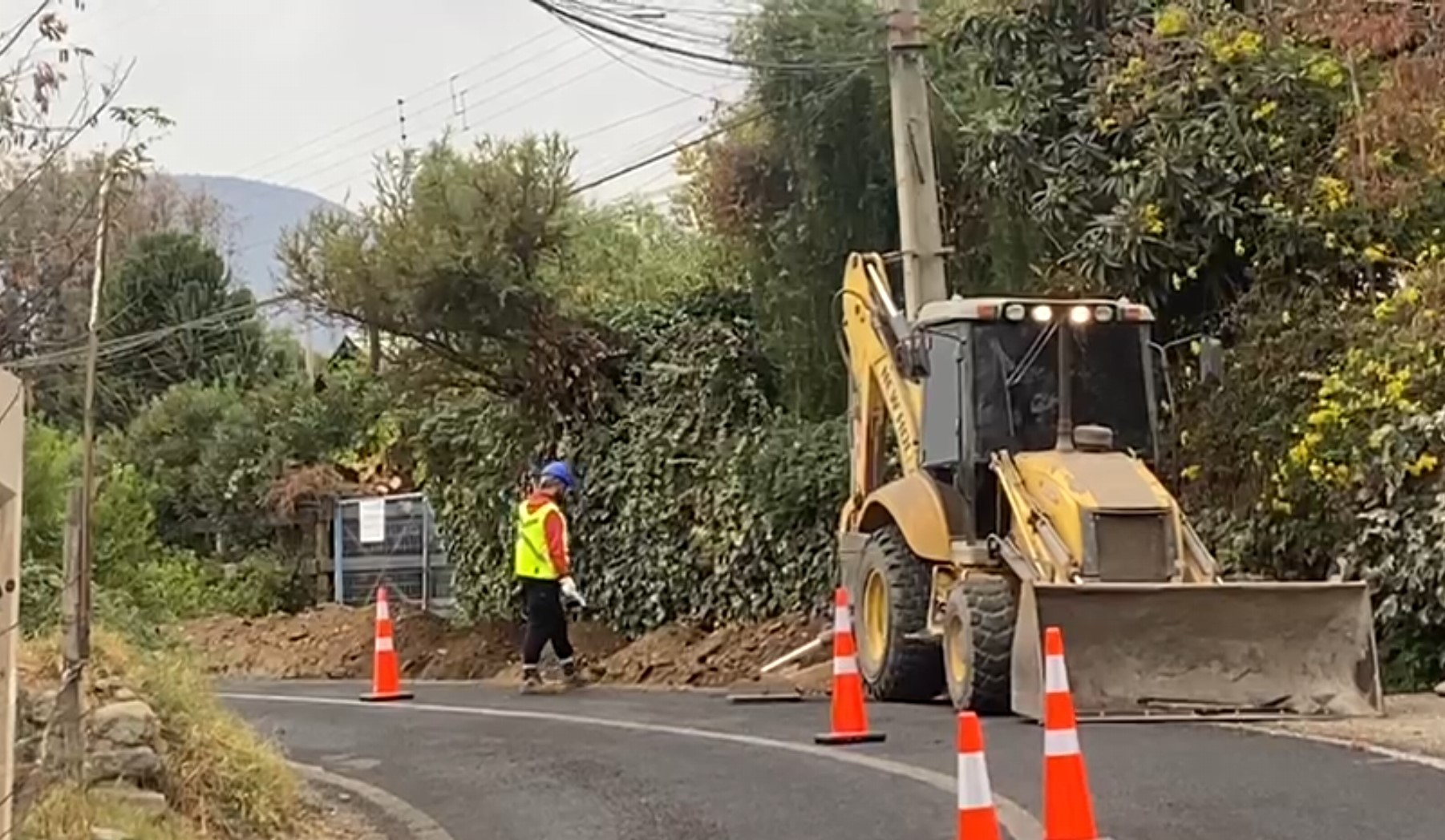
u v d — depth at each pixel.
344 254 21.88
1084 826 7.41
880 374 15.32
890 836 8.41
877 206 19.84
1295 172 16.50
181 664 10.07
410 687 18.62
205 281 33.19
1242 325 16.41
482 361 22.59
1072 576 12.21
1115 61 17.62
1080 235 17.72
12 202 8.55
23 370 9.55
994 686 12.45
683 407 21.20
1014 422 13.49
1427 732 10.76
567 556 17.53
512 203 21.78
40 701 8.10
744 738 11.97
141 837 7.62
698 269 24.62
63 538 10.70
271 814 9.05
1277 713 11.70
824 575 18.92
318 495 28.67
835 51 19.77
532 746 12.22
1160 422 14.26
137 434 30.27
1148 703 11.74
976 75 19.05
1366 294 15.99
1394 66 15.55
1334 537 14.66
